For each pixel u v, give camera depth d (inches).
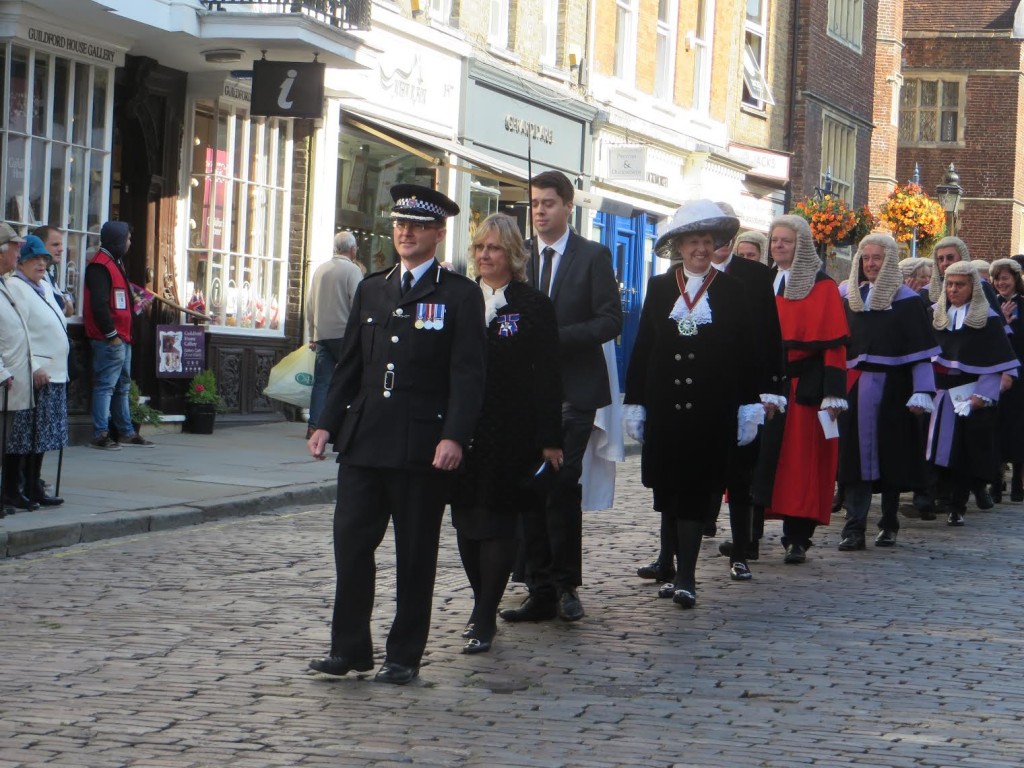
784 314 492.1
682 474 407.5
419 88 999.0
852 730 290.4
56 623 367.9
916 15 2593.5
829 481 495.5
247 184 864.9
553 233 398.0
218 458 695.7
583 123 1245.7
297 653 342.6
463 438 312.3
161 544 492.7
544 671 333.4
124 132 781.9
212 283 840.9
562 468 387.9
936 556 522.6
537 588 389.1
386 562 470.6
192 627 367.2
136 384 768.3
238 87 840.3
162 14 725.9
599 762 264.2
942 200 1480.1
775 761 267.9
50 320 520.7
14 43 679.1
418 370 313.4
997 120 2544.3
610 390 403.9
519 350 346.0
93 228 742.5
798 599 428.5
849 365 540.4
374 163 981.8
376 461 312.2
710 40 1467.8
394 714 293.0
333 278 788.0
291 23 751.1
